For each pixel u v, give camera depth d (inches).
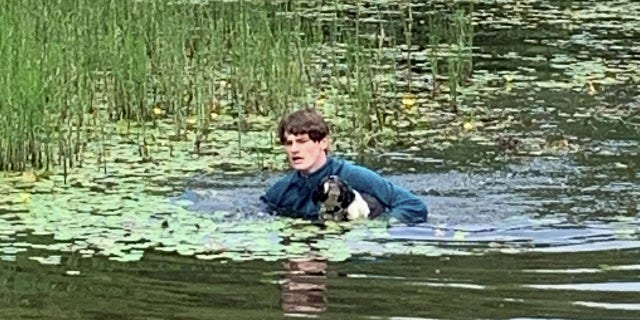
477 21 784.9
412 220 340.2
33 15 485.7
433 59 569.6
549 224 337.7
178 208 358.6
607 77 590.9
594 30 752.3
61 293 277.9
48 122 429.1
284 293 276.1
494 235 326.3
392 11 812.0
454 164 417.7
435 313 261.0
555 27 762.8
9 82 422.0
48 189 384.8
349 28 719.7
